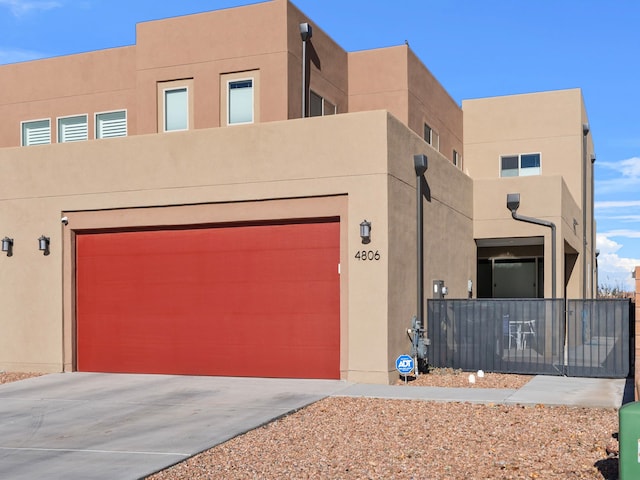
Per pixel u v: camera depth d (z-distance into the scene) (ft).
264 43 55.62
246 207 48.26
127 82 64.18
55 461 27.84
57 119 66.74
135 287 51.31
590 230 104.37
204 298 49.55
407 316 48.60
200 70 57.52
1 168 54.70
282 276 47.73
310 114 59.21
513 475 24.57
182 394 42.29
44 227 53.26
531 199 70.44
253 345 48.19
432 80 75.61
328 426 33.06
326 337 46.60
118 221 51.49
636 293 34.37
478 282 82.07
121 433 32.55
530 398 38.81
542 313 48.60
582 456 26.89
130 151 51.19
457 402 38.37
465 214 68.69
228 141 48.70
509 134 89.20
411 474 24.95
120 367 51.44
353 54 67.97
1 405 40.27
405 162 49.21
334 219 46.62
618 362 46.65
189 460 27.55
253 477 25.05
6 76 69.05
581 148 87.35
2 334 54.13
